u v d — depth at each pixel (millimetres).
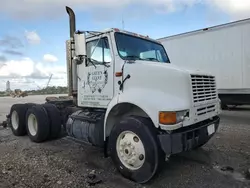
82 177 3785
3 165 4305
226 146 5332
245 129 7105
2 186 3439
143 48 4734
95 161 4523
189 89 3516
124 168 3740
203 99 3865
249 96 9445
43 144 5793
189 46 10719
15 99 21266
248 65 9078
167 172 3949
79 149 5309
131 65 3959
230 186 3443
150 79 3729
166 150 3361
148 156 3428
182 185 3498
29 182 3582
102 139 4312
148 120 3596
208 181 3615
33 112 5973
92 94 4656
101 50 4461
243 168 4082
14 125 6918
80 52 4168
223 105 10805
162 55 5211
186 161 4434
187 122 3477
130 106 4055
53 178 3736
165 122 3285
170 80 3566
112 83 4234
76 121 4906
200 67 10406
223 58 9711
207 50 10148
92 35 4609
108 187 3459
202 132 3838
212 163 4332
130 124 3635
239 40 9250
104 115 4301
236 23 9281
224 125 7785
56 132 6082
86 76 4793
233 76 9500
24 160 4594
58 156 4836
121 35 4414
